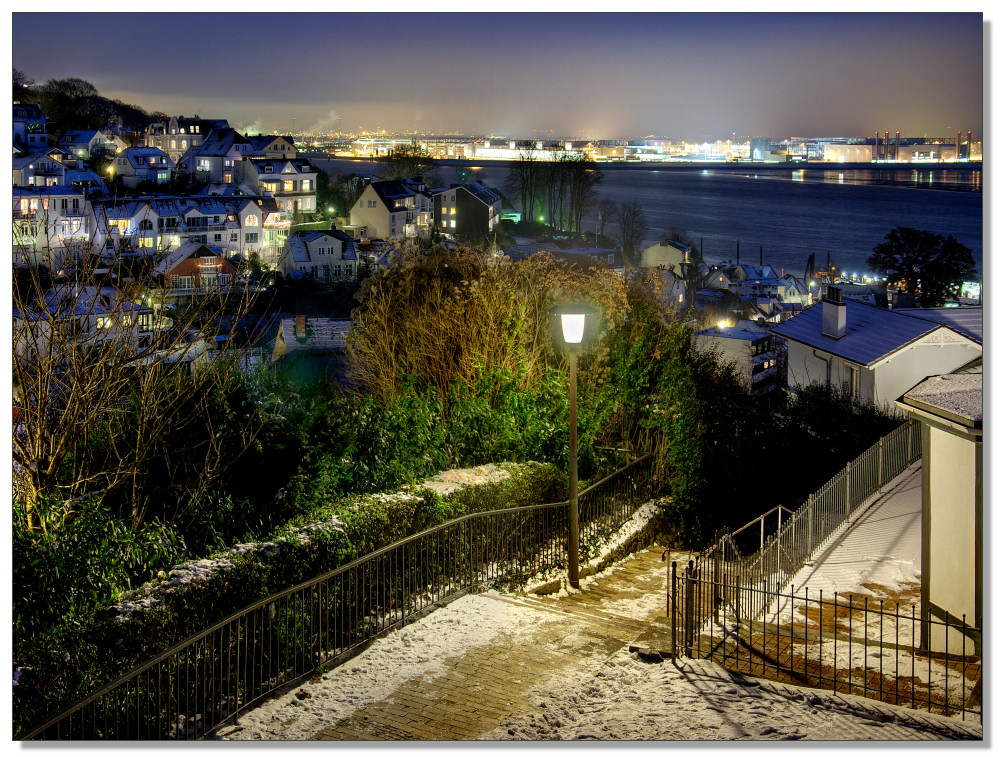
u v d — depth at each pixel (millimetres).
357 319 16656
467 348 14766
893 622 9656
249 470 10250
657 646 8570
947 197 169750
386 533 8820
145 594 6383
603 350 15586
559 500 12219
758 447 18172
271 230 85562
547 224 136625
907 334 29016
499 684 7496
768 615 10023
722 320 68125
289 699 7020
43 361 8375
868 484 16156
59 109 108812
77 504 8250
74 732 5574
